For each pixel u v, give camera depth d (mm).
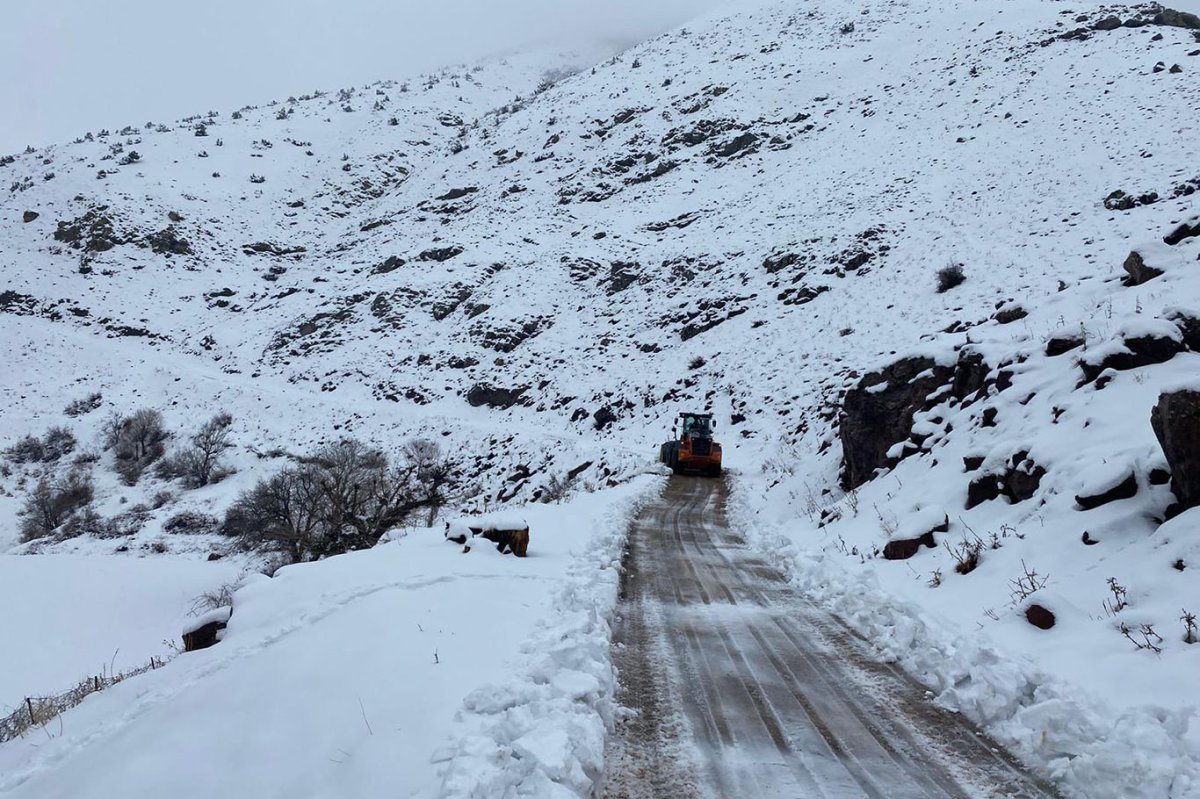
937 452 10930
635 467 27250
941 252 36000
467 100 161375
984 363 11422
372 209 99938
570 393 42500
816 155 66688
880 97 74500
